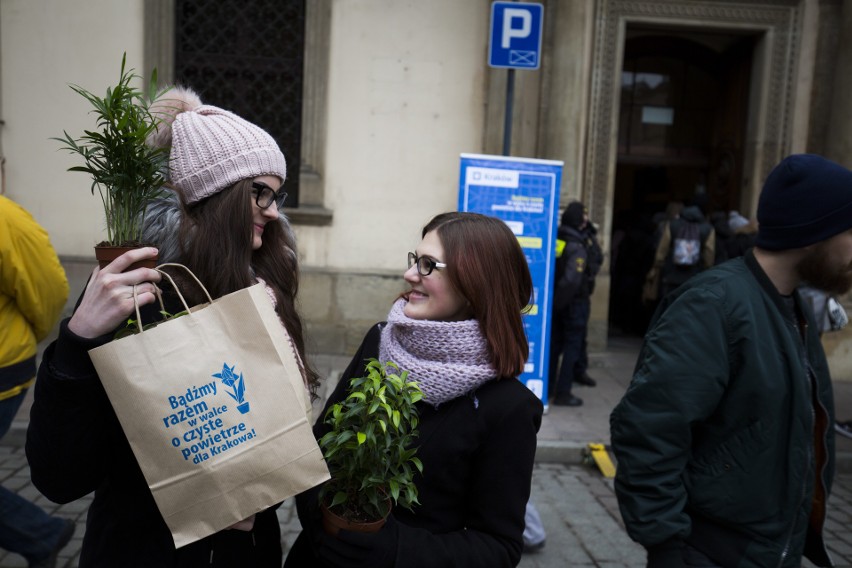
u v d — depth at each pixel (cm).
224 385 116
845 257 168
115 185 121
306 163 672
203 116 148
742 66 779
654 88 853
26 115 649
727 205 811
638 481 166
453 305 150
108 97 121
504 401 144
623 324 900
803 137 728
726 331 166
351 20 664
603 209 718
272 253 163
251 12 671
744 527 165
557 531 373
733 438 167
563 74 666
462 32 672
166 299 134
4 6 638
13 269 247
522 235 443
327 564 130
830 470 177
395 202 683
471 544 136
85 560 132
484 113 681
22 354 261
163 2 646
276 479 119
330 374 614
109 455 128
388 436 123
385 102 674
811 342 178
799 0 707
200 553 130
